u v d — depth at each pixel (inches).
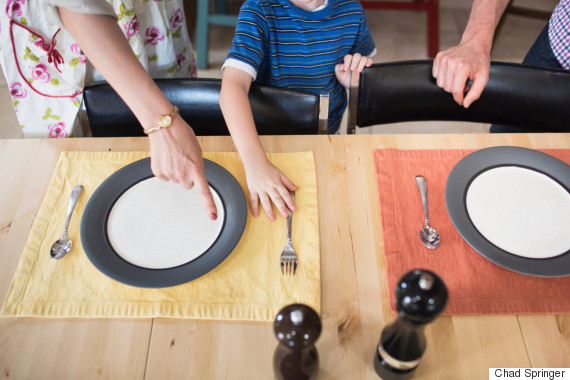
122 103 35.8
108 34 27.0
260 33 38.1
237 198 27.0
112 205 26.7
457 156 30.5
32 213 27.6
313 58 42.0
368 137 32.2
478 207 26.7
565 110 37.0
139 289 23.8
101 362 21.5
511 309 23.0
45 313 22.9
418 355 18.4
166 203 27.1
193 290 23.8
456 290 23.8
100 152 31.0
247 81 35.8
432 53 91.5
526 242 25.0
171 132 26.7
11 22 34.1
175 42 51.4
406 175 29.3
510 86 37.2
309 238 26.0
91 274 24.5
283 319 15.3
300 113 35.8
